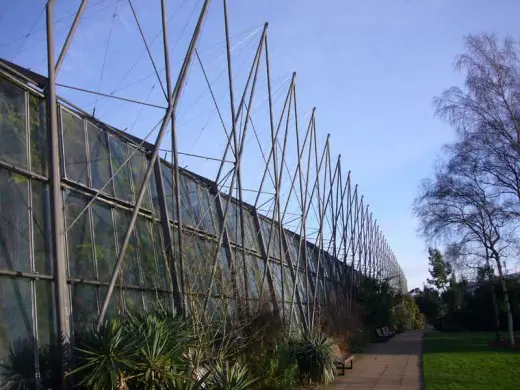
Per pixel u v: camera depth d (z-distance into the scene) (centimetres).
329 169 3472
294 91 2542
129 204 1325
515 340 3247
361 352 3005
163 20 1348
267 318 1694
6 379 842
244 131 1886
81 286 1070
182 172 1742
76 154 1159
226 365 1221
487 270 3238
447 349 2952
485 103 2925
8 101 977
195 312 1262
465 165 3045
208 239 1672
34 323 921
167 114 1320
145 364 943
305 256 2747
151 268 1364
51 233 980
